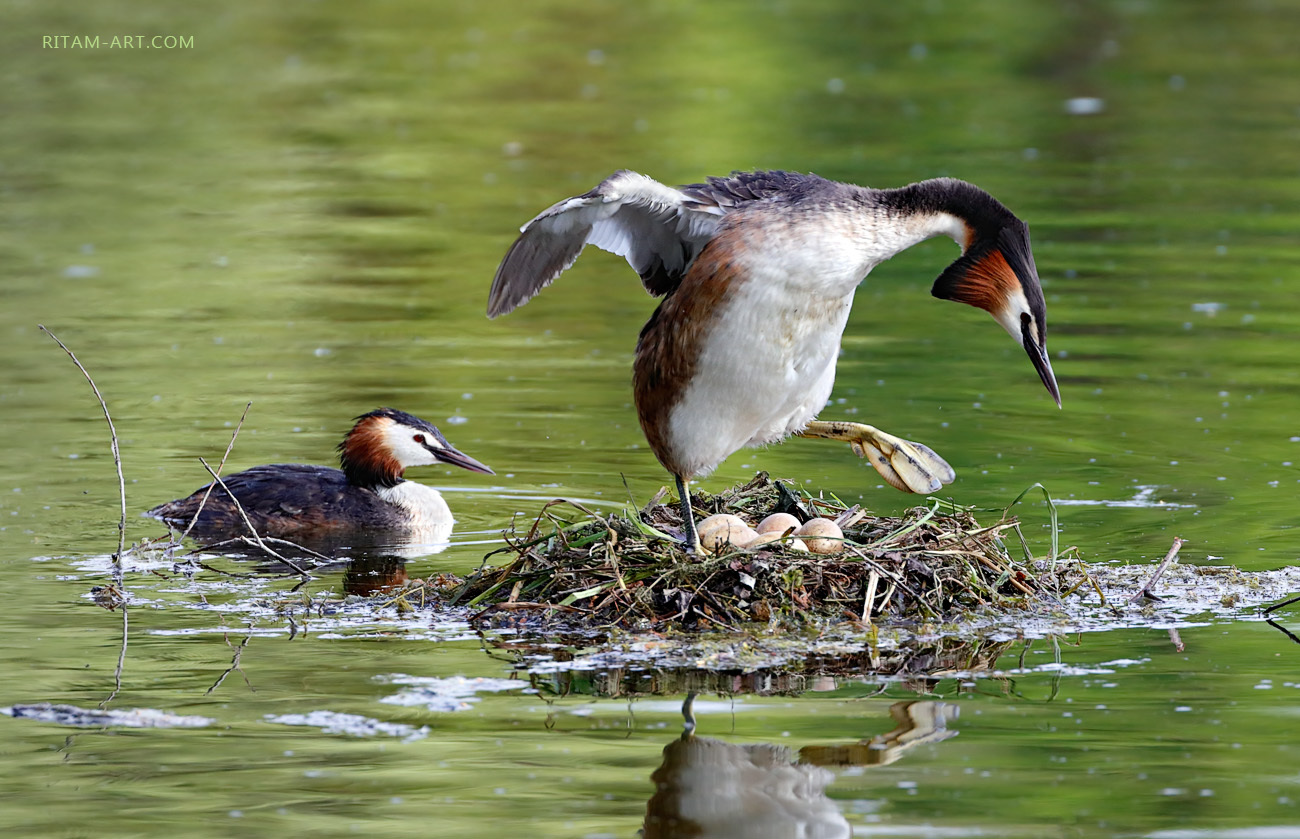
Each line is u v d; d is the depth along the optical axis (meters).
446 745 9.05
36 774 8.67
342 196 27.23
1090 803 8.27
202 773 8.68
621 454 15.59
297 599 11.79
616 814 8.20
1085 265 22.77
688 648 10.64
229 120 32.16
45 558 12.70
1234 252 23.41
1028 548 12.72
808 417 12.30
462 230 25.28
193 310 21.27
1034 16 40.12
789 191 11.52
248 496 13.93
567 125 31.36
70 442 15.88
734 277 11.07
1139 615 11.38
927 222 11.69
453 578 12.12
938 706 9.66
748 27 40.00
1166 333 19.77
